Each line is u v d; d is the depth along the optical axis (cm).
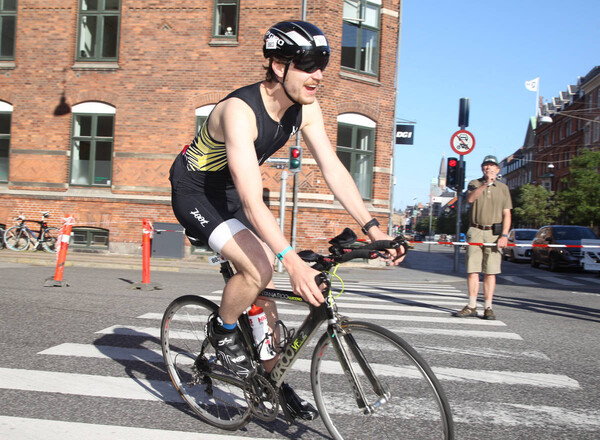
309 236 1574
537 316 685
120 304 662
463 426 291
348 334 233
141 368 385
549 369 414
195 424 287
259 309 264
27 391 332
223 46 1600
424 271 1532
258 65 1584
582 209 3158
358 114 1677
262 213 218
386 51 1722
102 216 1630
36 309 609
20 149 1669
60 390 335
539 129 6306
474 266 655
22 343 449
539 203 4922
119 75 1633
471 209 661
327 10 1591
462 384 369
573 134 5081
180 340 304
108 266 1325
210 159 252
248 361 261
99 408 306
